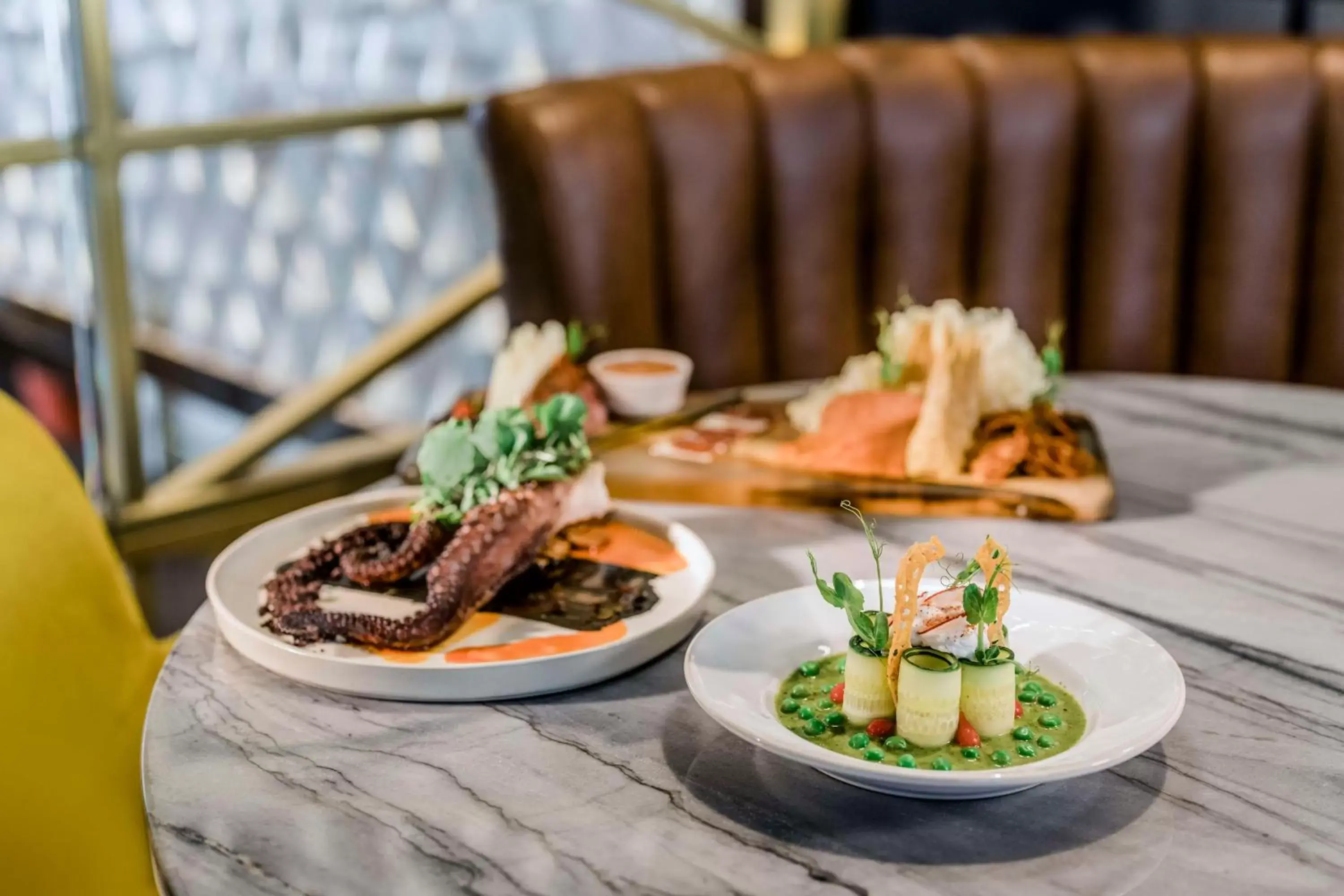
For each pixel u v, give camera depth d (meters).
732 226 2.49
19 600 1.29
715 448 1.68
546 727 1.07
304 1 3.43
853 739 0.98
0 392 1.45
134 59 3.26
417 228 3.41
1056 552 1.42
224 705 1.10
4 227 3.03
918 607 1.08
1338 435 1.83
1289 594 1.32
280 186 3.59
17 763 1.23
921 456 1.57
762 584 1.33
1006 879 0.87
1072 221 2.65
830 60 2.59
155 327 3.67
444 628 1.16
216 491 2.65
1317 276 2.61
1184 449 1.77
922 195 2.59
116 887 1.25
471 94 3.27
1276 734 1.06
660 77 2.48
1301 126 2.56
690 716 1.08
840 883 0.87
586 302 2.35
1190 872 0.88
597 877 0.87
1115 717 0.99
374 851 0.90
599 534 1.42
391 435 3.02
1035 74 2.59
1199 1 3.08
